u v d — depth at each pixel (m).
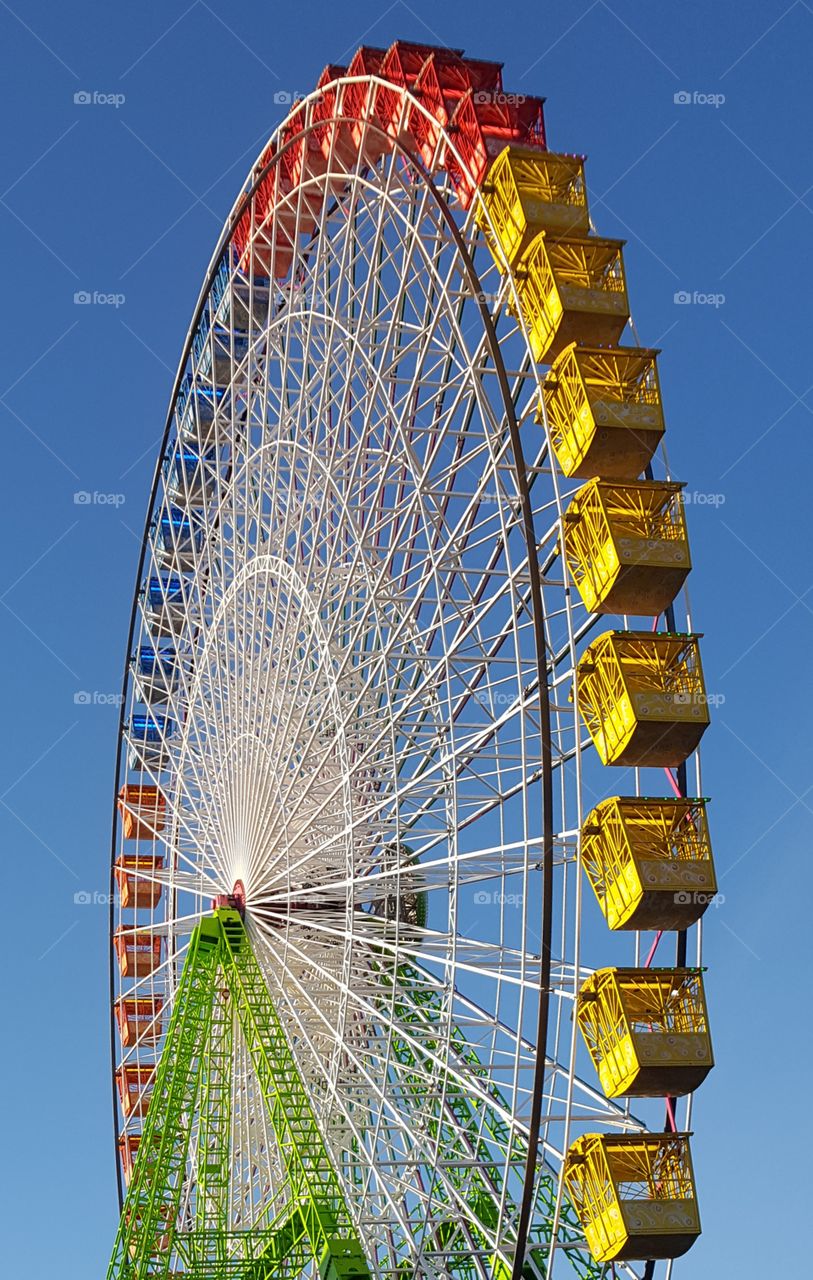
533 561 34.22
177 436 54.00
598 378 36.19
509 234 37.94
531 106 39.84
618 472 36.34
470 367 37.88
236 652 48.06
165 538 57.50
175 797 52.22
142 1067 56.44
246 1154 43.28
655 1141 33.91
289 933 43.28
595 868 35.31
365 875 42.31
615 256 37.41
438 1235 42.31
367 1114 41.97
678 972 34.38
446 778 40.97
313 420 45.06
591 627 38.97
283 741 43.94
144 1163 42.28
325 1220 37.09
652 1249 33.38
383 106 41.75
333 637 42.88
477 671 42.56
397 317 41.72
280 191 46.50
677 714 34.59
